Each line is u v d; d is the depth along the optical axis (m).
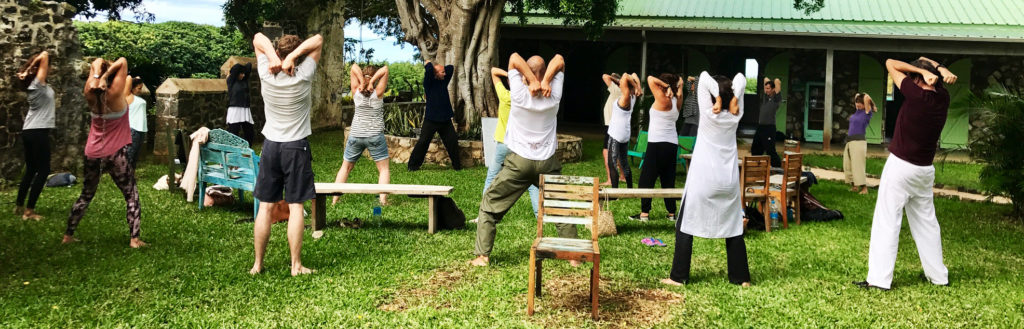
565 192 5.14
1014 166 9.35
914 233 5.88
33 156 7.47
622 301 5.15
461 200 9.38
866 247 7.23
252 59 15.83
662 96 8.02
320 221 7.28
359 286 5.33
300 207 5.64
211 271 5.62
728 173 5.54
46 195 8.70
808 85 21.45
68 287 5.14
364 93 8.64
